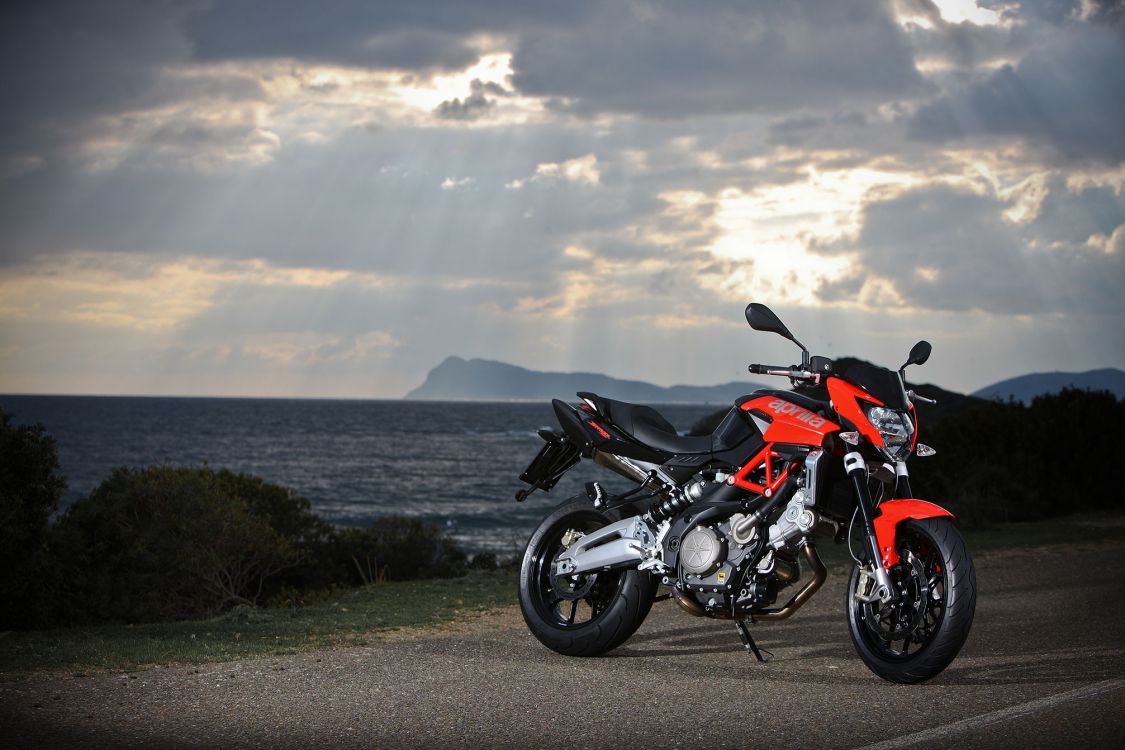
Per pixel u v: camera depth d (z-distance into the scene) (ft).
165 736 13.66
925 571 16.93
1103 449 65.41
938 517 16.90
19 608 35.60
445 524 137.08
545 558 20.61
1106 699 15.08
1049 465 64.49
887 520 16.87
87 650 20.71
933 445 69.62
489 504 172.65
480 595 31.58
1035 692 15.78
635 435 19.80
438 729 14.05
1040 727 13.62
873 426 17.15
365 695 16.08
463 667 18.39
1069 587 29.27
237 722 14.42
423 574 55.93
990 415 71.56
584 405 20.72
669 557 18.74
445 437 473.26
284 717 14.70
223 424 570.87
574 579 19.94
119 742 13.35
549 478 21.77
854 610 17.60
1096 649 19.53
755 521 17.83
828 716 14.56
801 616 24.77
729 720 14.42
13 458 35.27
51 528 39.88
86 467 244.42
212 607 43.47
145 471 49.26
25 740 13.43
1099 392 70.18
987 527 52.42
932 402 18.74
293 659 19.22
